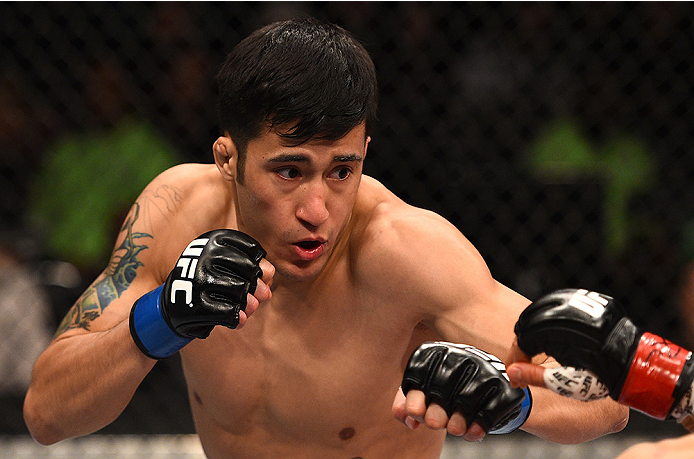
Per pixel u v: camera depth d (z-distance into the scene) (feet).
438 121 33.30
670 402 9.76
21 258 31.40
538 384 10.34
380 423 15.33
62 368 14.55
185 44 33.50
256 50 12.88
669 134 33.35
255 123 12.61
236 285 12.08
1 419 29.30
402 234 13.94
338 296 14.60
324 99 12.28
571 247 30.99
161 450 29.09
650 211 31.58
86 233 31.07
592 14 33.88
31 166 33.30
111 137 32.50
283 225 12.91
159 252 15.61
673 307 31.07
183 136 33.78
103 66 33.04
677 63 33.37
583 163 32.22
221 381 15.16
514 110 33.81
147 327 13.06
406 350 14.75
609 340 9.87
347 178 12.94
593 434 13.76
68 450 29.12
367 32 33.78
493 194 31.27
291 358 14.82
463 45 34.45
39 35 32.58
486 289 13.48
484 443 28.96
